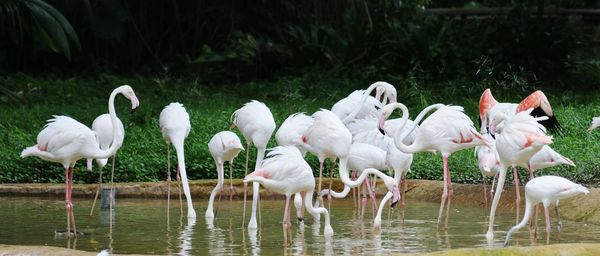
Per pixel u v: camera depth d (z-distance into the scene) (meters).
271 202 12.73
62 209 11.69
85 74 26.39
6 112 18.84
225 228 10.09
